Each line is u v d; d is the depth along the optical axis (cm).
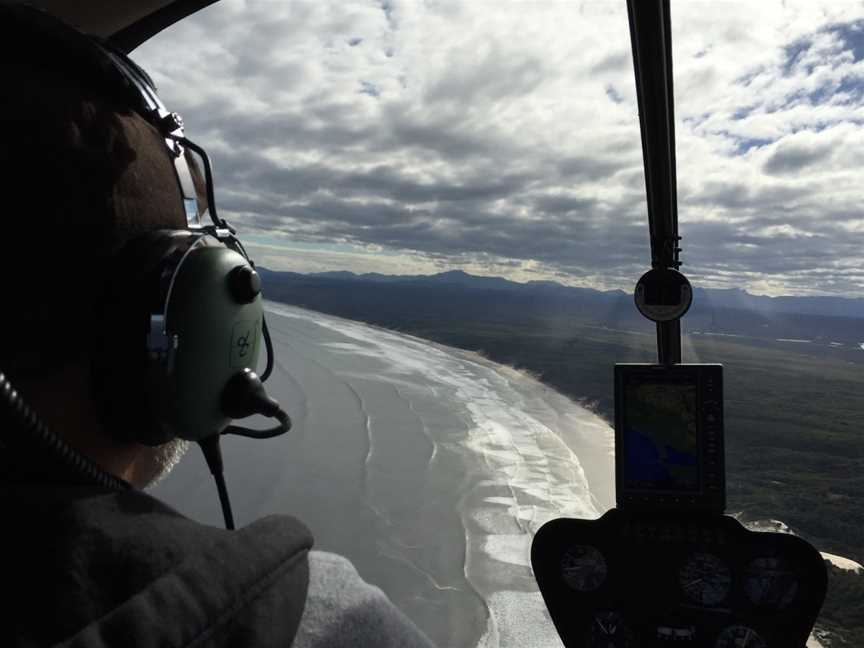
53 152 21
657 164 90
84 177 21
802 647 85
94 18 87
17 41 21
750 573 87
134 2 86
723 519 88
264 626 20
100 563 19
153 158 25
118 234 23
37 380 21
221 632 19
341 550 447
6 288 20
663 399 91
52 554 18
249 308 30
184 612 18
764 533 86
